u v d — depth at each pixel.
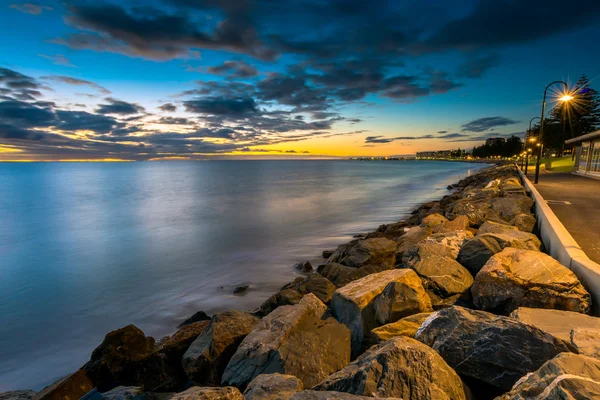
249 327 6.68
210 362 6.00
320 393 3.24
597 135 24.50
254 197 45.12
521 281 5.70
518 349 3.70
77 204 40.41
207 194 50.06
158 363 6.60
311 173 122.31
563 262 6.83
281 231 22.66
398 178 84.06
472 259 7.71
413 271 6.94
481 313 4.50
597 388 2.56
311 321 5.90
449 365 3.95
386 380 3.44
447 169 140.12
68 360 8.44
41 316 10.93
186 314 10.51
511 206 13.55
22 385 7.48
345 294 6.39
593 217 10.98
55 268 16.17
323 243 18.56
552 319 4.49
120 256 17.98
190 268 15.30
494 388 3.78
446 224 12.52
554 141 74.81
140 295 12.35
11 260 17.61
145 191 56.69
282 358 4.90
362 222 24.72
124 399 4.82
